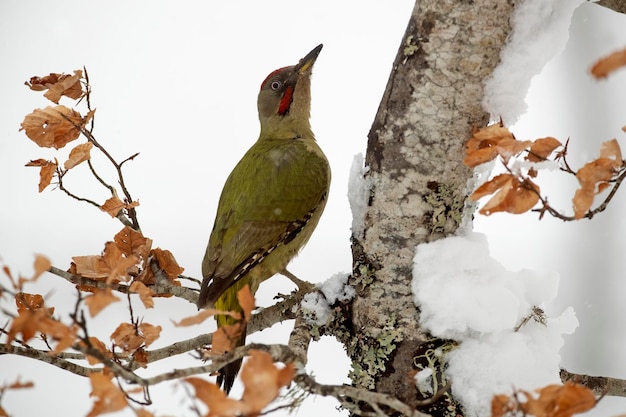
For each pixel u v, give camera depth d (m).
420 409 8.35
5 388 6.31
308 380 6.89
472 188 8.55
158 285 9.51
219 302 10.73
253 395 5.61
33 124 9.47
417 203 8.52
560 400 6.07
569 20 8.14
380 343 8.57
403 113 8.45
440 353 8.38
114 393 6.21
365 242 8.78
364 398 6.82
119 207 9.59
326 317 8.98
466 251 8.31
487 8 8.09
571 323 8.39
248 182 11.22
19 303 8.32
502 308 8.06
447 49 8.21
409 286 8.55
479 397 8.17
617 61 5.54
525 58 8.12
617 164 6.88
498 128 7.25
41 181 9.53
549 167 7.31
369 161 8.79
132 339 7.80
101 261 8.67
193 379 5.75
